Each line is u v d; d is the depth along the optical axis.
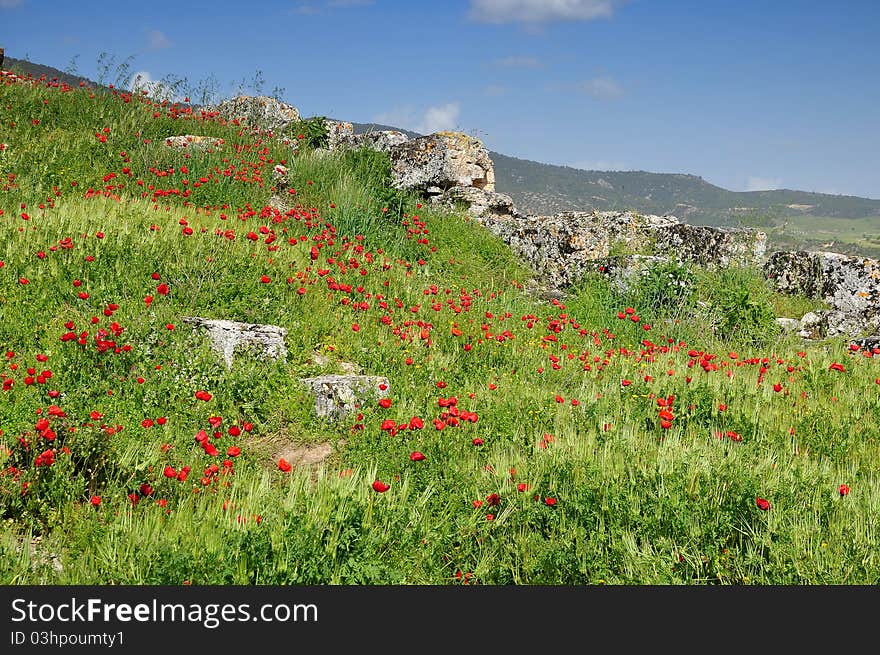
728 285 15.21
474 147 21.50
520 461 6.33
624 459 6.27
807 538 4.98
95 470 5.51
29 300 8.47
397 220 16.98
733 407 8.44
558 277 17.69
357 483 5.42
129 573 4.20
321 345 9.29
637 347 12.73
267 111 22.50
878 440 7.83
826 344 13.48
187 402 7.37
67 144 15.16
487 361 10.03
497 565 4.91
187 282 9.67
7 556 4.21
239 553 4.29
